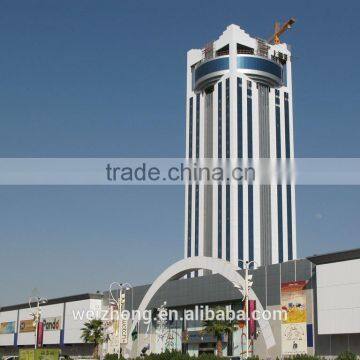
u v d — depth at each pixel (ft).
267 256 529.04
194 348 291.38
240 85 554.46
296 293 235.40
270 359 238.89
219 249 528.63
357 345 208.54
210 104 577.84
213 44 583.17
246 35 570.46
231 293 266.77
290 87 589.32
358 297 206.80
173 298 303.68
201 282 287.89
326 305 216.95
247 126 549.54
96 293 360.89
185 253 565.12
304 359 164.76
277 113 571.28
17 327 428.56
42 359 209.97
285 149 565.53
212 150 562.66
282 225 542.57
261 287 251.60
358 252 208.74
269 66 563.89
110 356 258.16
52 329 384.88
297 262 238.48
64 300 379.96
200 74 577.43
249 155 545.03
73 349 369.91
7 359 325.42
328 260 219.61
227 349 268.62
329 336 218.79
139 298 333.42
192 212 567.18
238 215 527.40
